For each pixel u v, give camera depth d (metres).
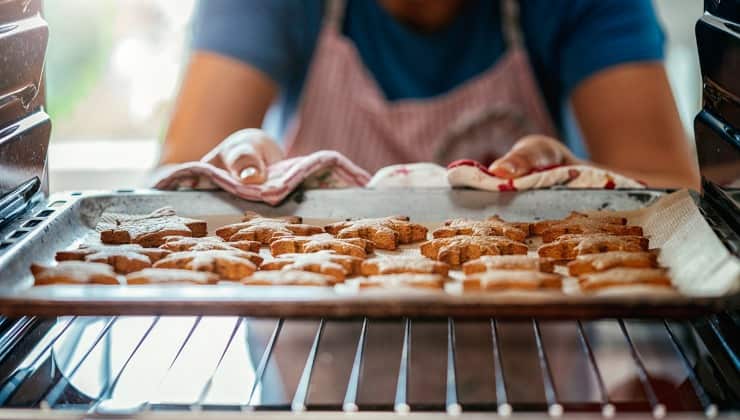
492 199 1.59
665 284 1.16
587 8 2.44
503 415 0.81
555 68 2.57
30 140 1.38
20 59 1.30
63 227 1.41
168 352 1.32
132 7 3.21
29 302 1.05
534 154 1.63
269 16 2.50
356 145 2.55
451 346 1.05
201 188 1.64
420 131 2.52
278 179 1.59
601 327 1.70
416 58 2.54
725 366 1.10
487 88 2.54
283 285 1.19
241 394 1.24
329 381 1.52
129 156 3.24
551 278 1.16
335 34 2.56
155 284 1.19
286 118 2.69
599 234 1.40
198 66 2.46
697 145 1.40
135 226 1.47
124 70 3.32
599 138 2.40
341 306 1.02
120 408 0.95
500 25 2.56
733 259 1.08
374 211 1.59
